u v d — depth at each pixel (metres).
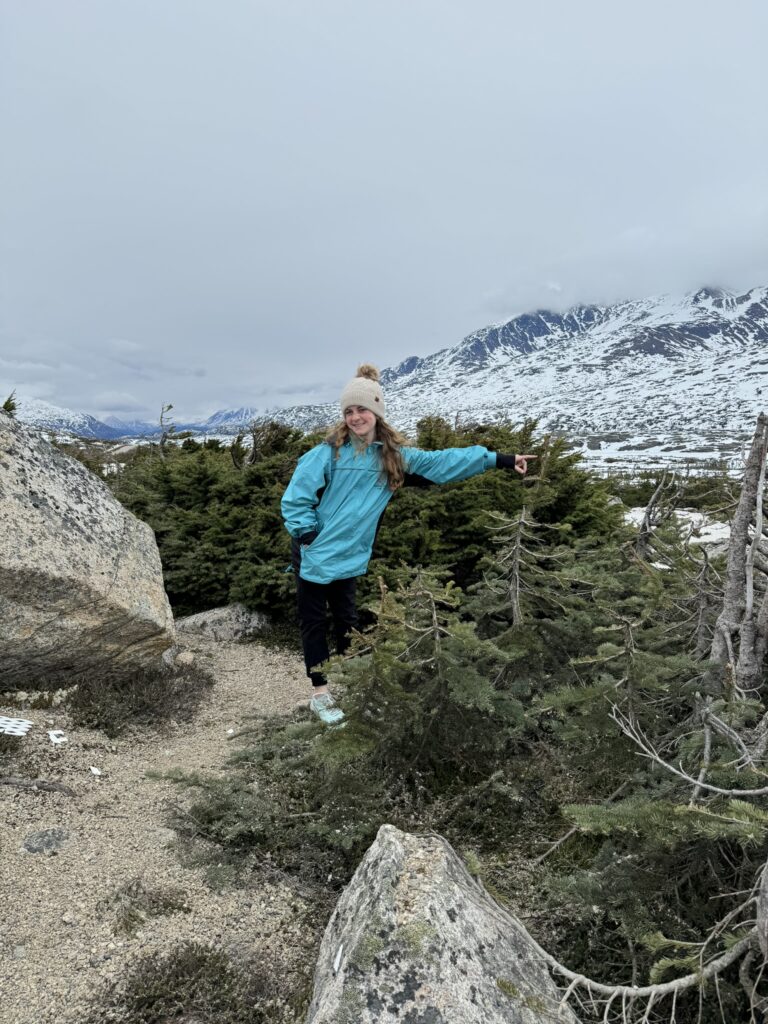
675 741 3.10
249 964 2.62
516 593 4.40
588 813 2.50
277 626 7.54
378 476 4.22
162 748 4.54
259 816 3.36
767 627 3.11
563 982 2.43
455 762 3.93
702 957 2.08
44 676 5.02
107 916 2.81
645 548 5.44
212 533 7.88
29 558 4.65
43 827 3.35
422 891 2.26
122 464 15.13
